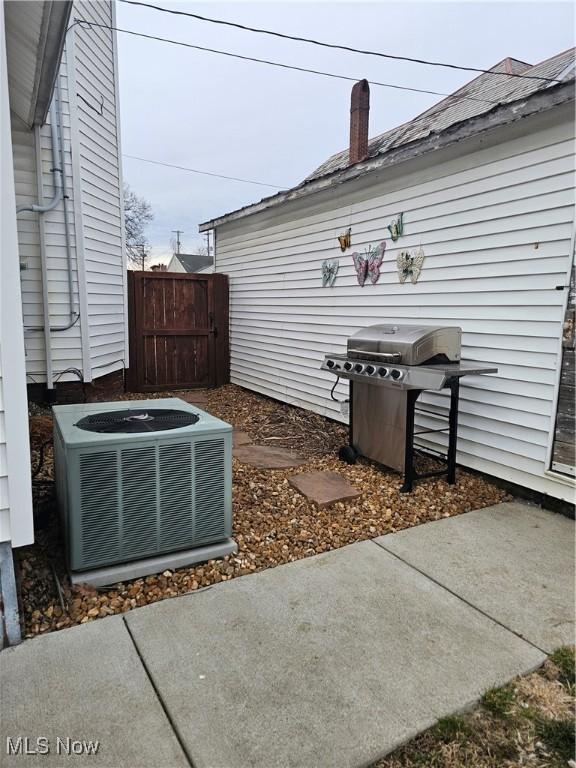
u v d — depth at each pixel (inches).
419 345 134.8
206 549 101.2
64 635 77.0
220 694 65.5
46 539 102.7
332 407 225.3
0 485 71.3
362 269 198.1
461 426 156.2
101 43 234.8
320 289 227.0
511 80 224.8
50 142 205.8
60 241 213.0
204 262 1314.0
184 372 303.1
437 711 63.5
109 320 253.4
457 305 154.5
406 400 140.9
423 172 164.6
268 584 93.5
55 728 59.6
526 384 134.3
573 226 119.9
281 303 260.8
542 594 91.4
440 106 275.3
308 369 241.6
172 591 90.6
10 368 71.1
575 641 78.0
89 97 224.2
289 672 69.9
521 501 137.1
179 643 75.8
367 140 296.0
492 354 143.5
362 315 200.1
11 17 126.0
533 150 128.0
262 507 128.1
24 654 72.6
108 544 91.1
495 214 139.6
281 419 232.4
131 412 111.7
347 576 96.9
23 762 54.9
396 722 61.6
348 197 203.5
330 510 128.4
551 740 60.0
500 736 60.4
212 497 100.9
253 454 176.1
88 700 64.0
